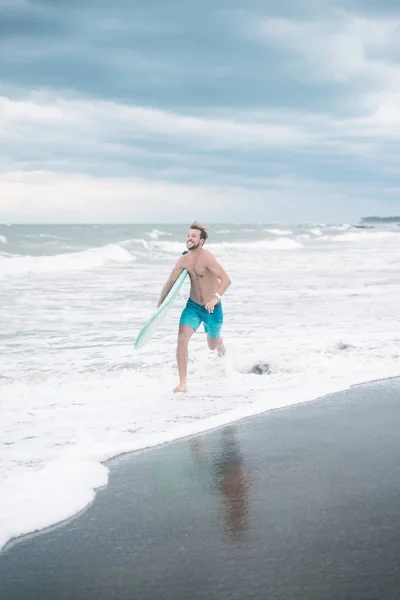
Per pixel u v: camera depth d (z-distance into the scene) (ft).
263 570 9.86
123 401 21.20
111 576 9.82
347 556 10.28
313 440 16.96
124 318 39.63
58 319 38.99
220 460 15.43
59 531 11.49
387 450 16.05
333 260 99.40
